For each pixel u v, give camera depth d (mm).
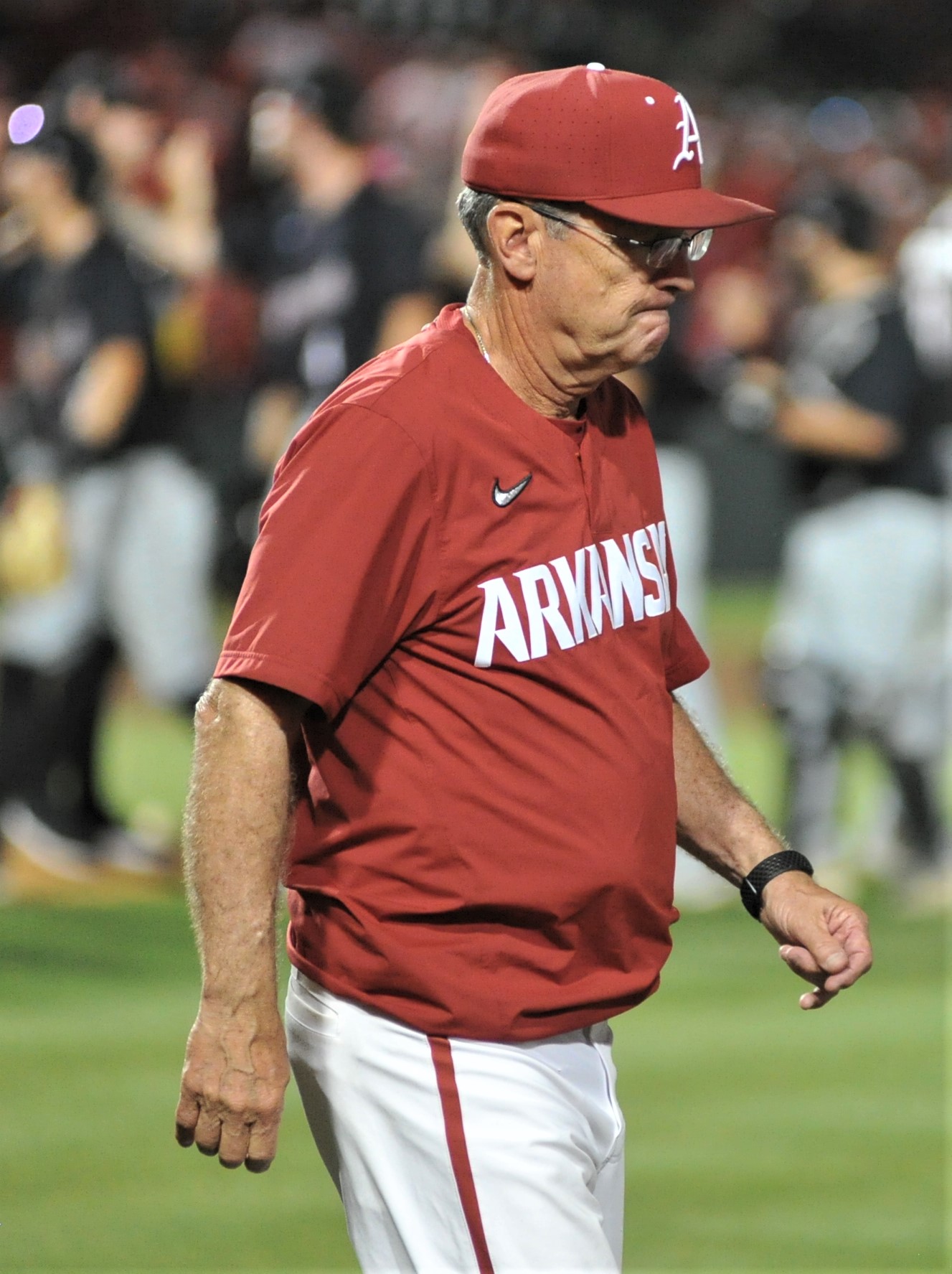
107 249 23516
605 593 8508
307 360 23391
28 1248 13711
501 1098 8266
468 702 8234
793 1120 16938
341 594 7930
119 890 24281
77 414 23406
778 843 9633
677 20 74938
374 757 8281
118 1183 15148
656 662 8883
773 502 45750
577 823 8289
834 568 24453
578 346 8281
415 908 8281
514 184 8148
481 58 51188
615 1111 8820
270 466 24141
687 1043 19250
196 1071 7902
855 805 31188
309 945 8625
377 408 8070
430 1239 8344
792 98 75688
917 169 67750
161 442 23812
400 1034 8344
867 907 25016
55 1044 18391
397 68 54938
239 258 26469
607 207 7988
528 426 8305
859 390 24031
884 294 24344
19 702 24109
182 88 53844
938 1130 16719
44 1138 16078
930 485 24391
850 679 24609
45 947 21766
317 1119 8820
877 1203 14961
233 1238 14062
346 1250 13930
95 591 23906
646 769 8516
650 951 8758
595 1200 8625
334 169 23109
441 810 8227
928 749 25078
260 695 7992
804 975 9336
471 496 8148
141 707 37406
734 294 30688
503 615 8195
